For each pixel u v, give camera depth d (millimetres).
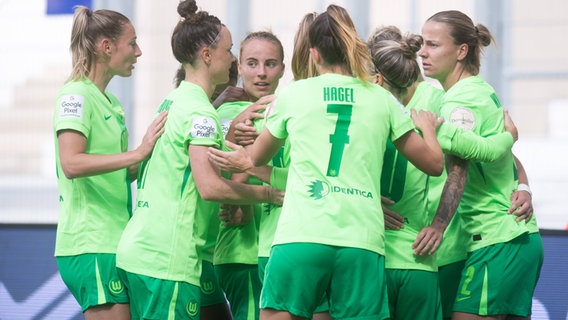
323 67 12891
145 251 13555
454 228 15555
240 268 15086
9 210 29172
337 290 12227
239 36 29812
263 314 12445
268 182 13758
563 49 29250
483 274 14297
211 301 16078
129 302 14312
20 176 29359
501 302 14203
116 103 15281
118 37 14664
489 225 14398
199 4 29922
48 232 21406
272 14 29703
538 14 29391
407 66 13586
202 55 14109
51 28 29578
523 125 29469
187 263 13648
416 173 13617
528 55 29438
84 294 14211
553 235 19484
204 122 13539
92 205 14328
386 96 12758
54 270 20641
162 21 29516
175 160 13734
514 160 15469
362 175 12320
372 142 12430
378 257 12312
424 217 13719
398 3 29078
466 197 14664
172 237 13578
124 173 14750
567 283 18672
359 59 12602
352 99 12484
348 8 29203
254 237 15031
